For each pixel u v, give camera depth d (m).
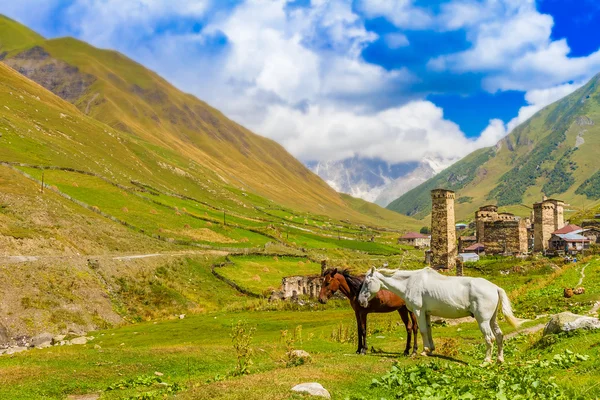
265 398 15.79
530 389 14.63
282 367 23.12
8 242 79.38
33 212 98.50
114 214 130.50
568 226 135.25
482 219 148.25
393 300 24.41
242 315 69.06
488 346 20.47
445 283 21.73
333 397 16.23
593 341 20.48
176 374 25.86
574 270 61.31
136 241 113.31
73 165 164.12
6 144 155.25
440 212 106.69
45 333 59.09
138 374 25.52
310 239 189.12
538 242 130.38
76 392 22.59
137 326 65.44
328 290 25.56
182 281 97.81
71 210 113.88
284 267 124.38
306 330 50.31
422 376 17.47
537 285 55.59
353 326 44.06
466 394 14.16
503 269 96.81
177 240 125.88
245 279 108.19
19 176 125.00
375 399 15.60
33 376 24.25
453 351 23.77
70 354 30.27
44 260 76.94
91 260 85.75
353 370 19.73
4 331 57.03
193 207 182.75
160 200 169.88
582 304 39.00
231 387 17.78
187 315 77.12
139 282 88.12
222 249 130.12
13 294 64.12
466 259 119.81
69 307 68.25
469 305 21.05
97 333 60.50
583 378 15.07
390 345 30.33
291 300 77.94
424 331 22.25
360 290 24.34
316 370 19.92
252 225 185.88
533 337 26.31
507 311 20.47
